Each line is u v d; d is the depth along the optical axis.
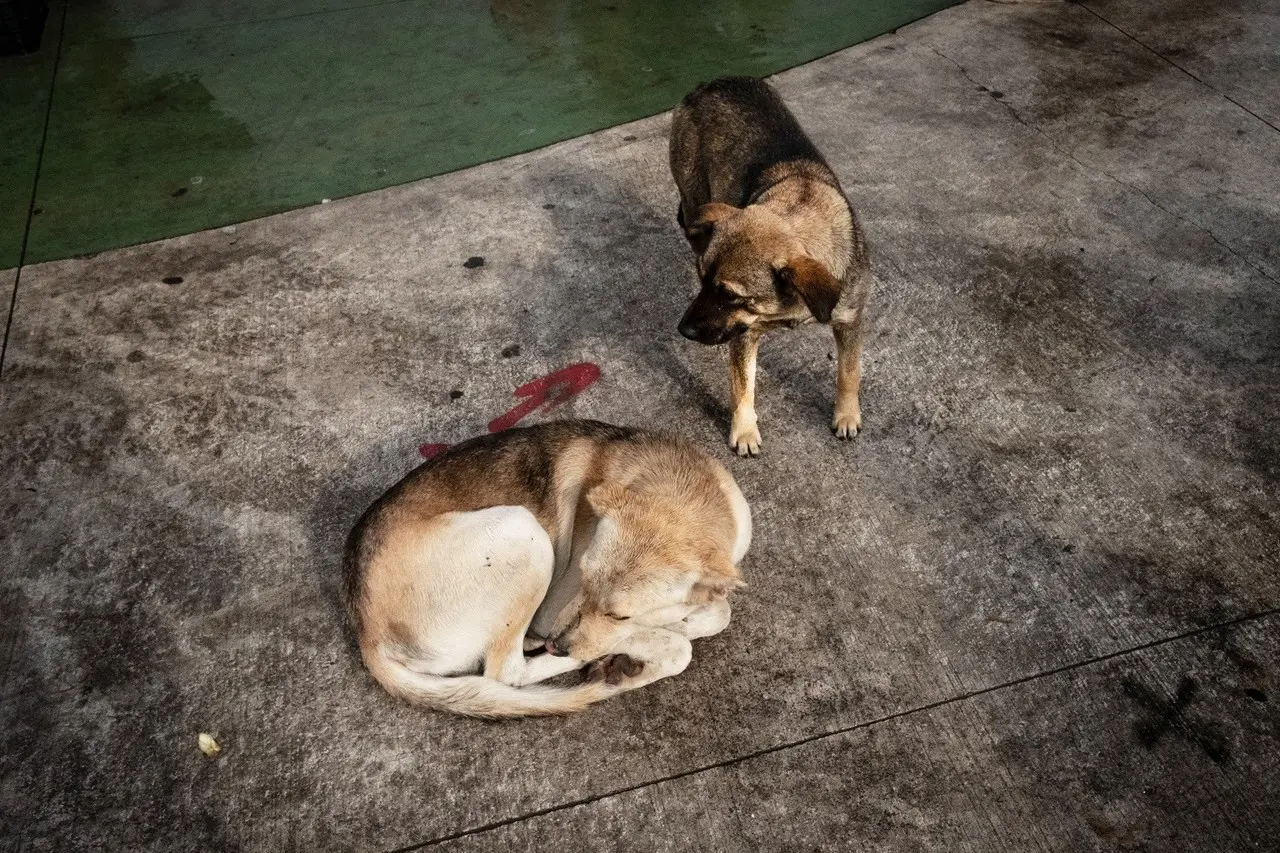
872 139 5.89
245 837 2.86
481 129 6.32
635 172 5.75
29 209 5.68
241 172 5.97
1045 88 6.31
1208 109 6.01
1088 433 4.03
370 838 2.85
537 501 3.31
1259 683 3.13
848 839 2.80
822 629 3.35
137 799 2.95
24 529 3.77
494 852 2.81
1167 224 5.13
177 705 3.19
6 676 3.27
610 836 2.83
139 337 4.67
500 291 4.90
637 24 7.61
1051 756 2.97
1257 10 7.08
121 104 6.74
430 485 3.23
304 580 3.56
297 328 4.71
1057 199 5.34
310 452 4.07
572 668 3.23
